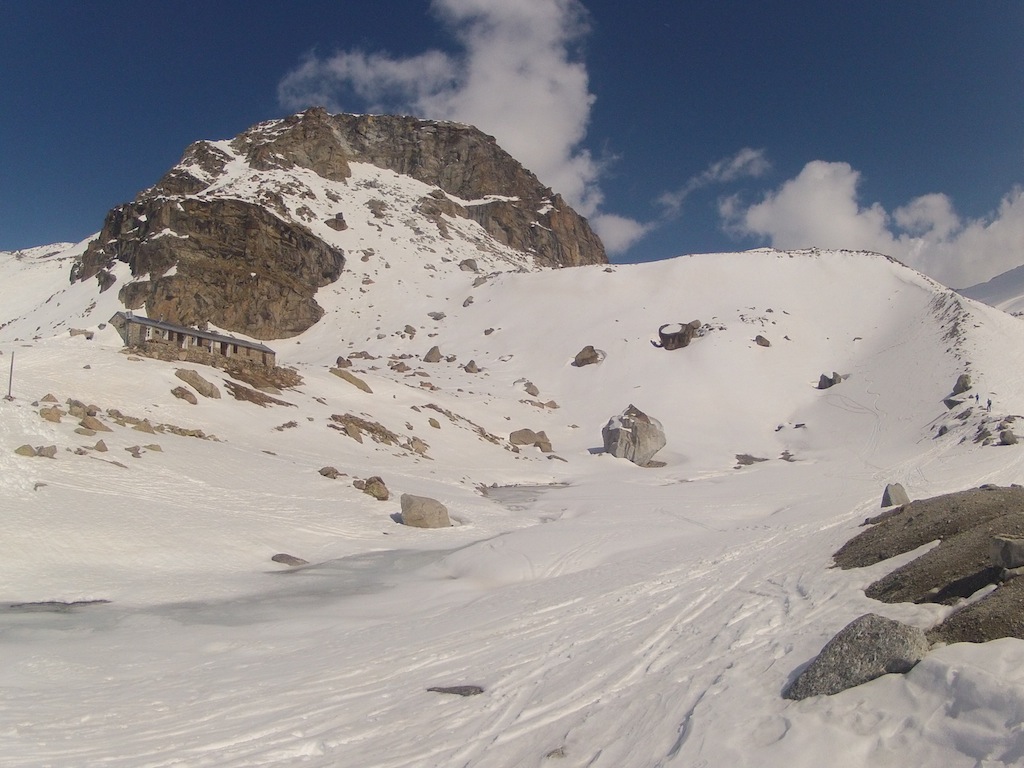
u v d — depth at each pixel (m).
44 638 12.48
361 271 91.62
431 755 7.67
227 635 12.93
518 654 11.07
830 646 7.82
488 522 26.92
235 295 76.00
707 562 17.05
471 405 54.31
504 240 127.69
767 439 54.25
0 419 23.72
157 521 20.16
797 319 74.50
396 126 142.00
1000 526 10.95
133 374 33.50
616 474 43.94
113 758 7.62
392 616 14.54
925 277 82.69
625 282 84.00
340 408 41.97
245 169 110.19
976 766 5.61
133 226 89.62
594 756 7.24
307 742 8.03
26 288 106.25
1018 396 48.53
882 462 41.91
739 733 7.03
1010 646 7.00
